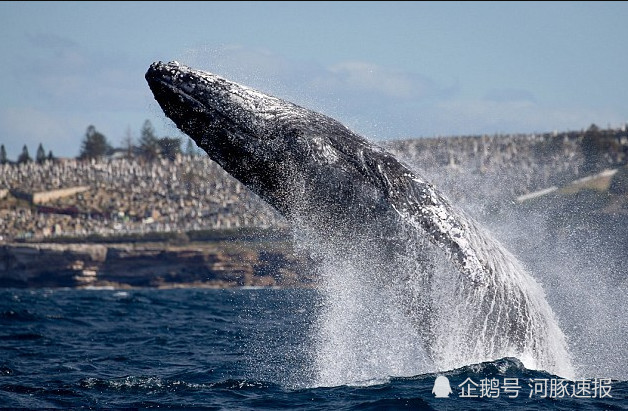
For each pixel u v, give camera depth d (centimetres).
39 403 4009
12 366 5297
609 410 3666
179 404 3962
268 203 4178
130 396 4175
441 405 3744
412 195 3988
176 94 3869
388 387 4112
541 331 4266
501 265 4150
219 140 3931
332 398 4000
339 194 3953
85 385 4456
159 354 5994
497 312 4144
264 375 4816
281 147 3884
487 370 4144
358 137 4038
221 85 3881
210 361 5541
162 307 12738
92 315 10669
